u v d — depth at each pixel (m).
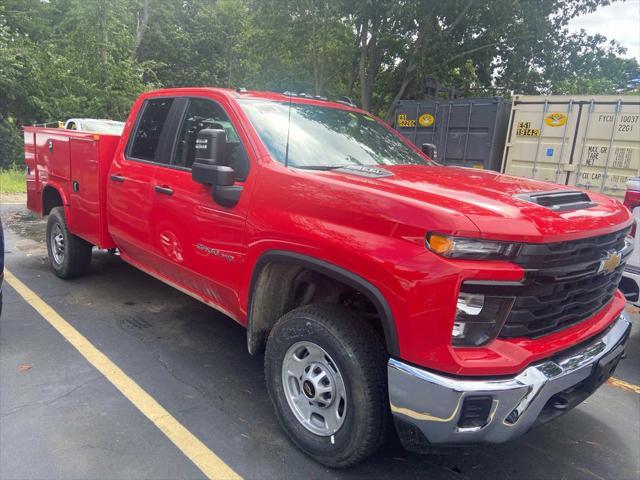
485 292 2.13
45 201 5.71
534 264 2.18
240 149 3.16
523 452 2.98
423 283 2.14
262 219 2.85
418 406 2.21
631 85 28.66
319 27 20.94
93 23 18.23
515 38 19.64
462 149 10.64
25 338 4.06
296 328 2.68
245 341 4.25
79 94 17.88
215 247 3.23
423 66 20.03
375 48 20.39
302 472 2.65
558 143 9.19
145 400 3.25
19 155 16.94
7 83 16.02
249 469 2.65
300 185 2.71
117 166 4.31
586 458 2.96
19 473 2.50
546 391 2.24
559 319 2.43
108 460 2.64
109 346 4.00
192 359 3.87
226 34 29.59
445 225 2.12
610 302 2.99
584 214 2.52
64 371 3.56
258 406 3.27
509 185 2.84
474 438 2.18
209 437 2.90
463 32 19.98
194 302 5.07
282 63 24.66
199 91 3.70
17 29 18.98
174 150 3.75
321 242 2.51
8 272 5.78
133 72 18.94
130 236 4.18
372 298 2.31
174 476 2.56
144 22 24.39
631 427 3.32
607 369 2.67
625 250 2.93
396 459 2.83
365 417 2.43
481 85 22.44
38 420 2.96
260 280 2.92
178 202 3.53
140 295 5.20
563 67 20.42
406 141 4.26
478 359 2.14
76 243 5.29
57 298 5.00
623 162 8.53
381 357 2.46
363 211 2.39
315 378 2.67
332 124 3.73
